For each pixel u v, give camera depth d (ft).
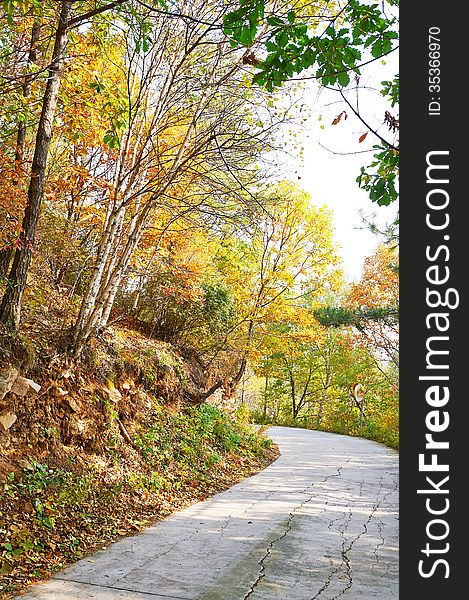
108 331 34.04
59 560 16.58
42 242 30.35
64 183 30.14
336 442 64.54
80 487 21.11
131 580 15.29
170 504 24.89
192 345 45.55
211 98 28.84
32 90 27.22
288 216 52.31
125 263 29.12
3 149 26.86
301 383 117.08
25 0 19.40
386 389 94.79
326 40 11.89
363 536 21.24
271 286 53.01
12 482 18.61
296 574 16.38
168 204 31.96
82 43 26.48
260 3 11.71
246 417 50.14
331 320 66.95
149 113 32.04
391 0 11.75
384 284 65.46
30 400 21.68
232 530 21.30
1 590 13.88
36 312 27.20
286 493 29.71
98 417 25.55
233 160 27.94
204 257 44.04
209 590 14.75
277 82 12.64
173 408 36.01
